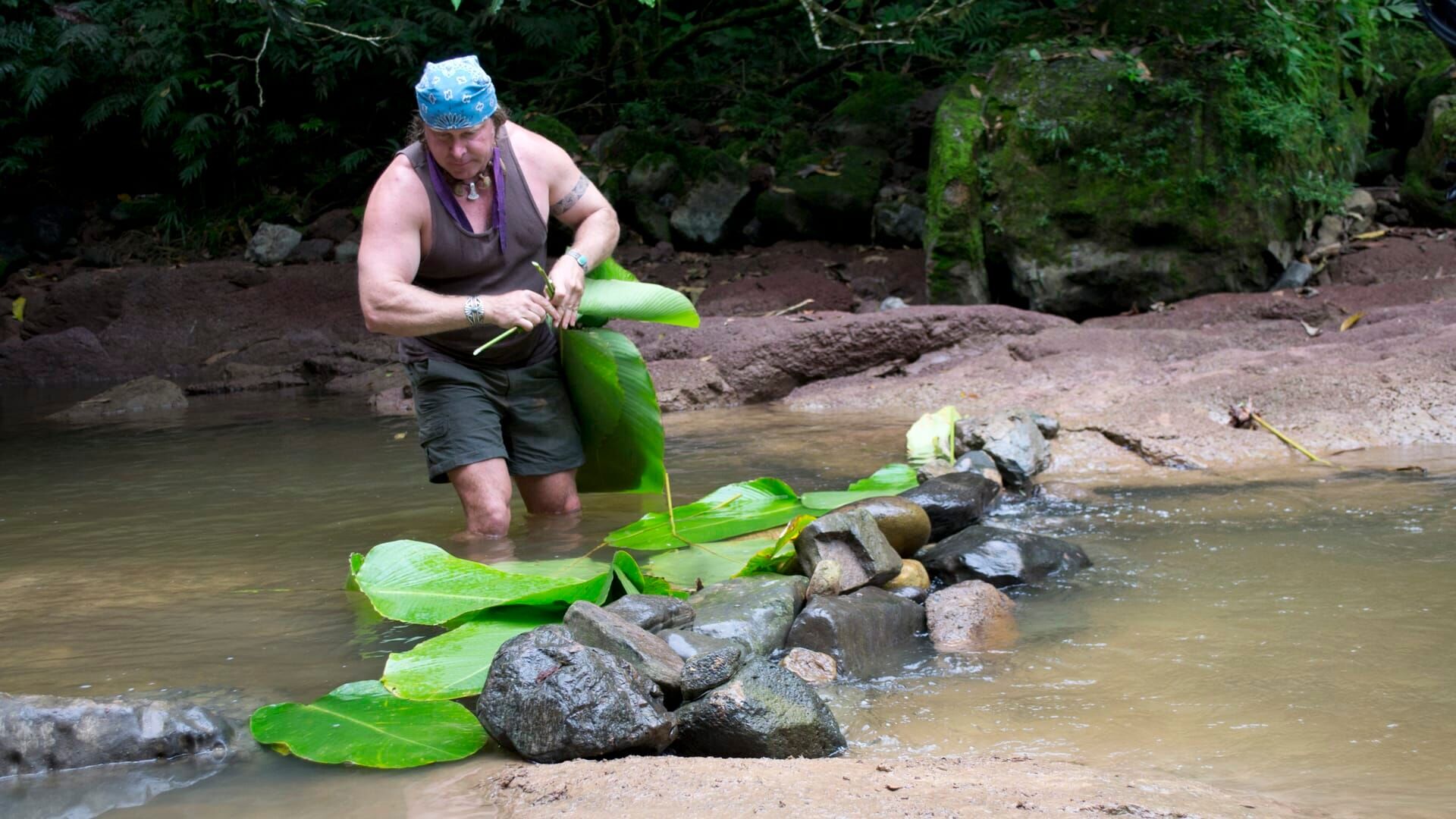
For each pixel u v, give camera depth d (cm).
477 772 243
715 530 404
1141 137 888
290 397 898
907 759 239
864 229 1106
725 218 1124
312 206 1365
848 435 618
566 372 453
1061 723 254
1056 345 745
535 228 424
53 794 234
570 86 1398
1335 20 970
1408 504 425
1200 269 873
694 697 260
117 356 1109
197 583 384
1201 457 517
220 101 1393
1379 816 200
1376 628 302
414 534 443
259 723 260
